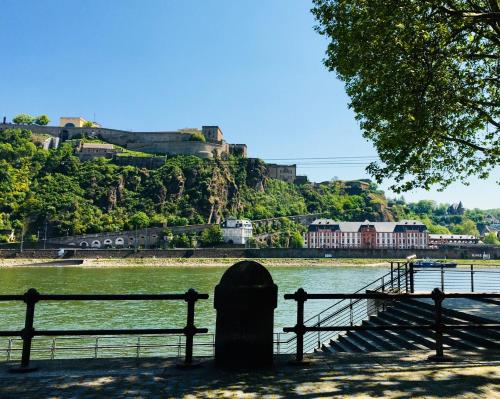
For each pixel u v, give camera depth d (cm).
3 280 8012
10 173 19688
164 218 18550
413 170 1706
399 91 1345
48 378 575
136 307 4941
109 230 17288
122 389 534
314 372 618
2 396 504
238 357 635
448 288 3152
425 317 1397
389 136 1571
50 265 13088
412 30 1216
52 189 19300
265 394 522
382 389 547
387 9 1245
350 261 14075
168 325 3919
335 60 1500
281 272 10869
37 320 4091
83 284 7469
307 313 4184
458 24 1276
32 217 17650
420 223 17775
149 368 629
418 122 1339
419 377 600
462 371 633
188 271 11069
